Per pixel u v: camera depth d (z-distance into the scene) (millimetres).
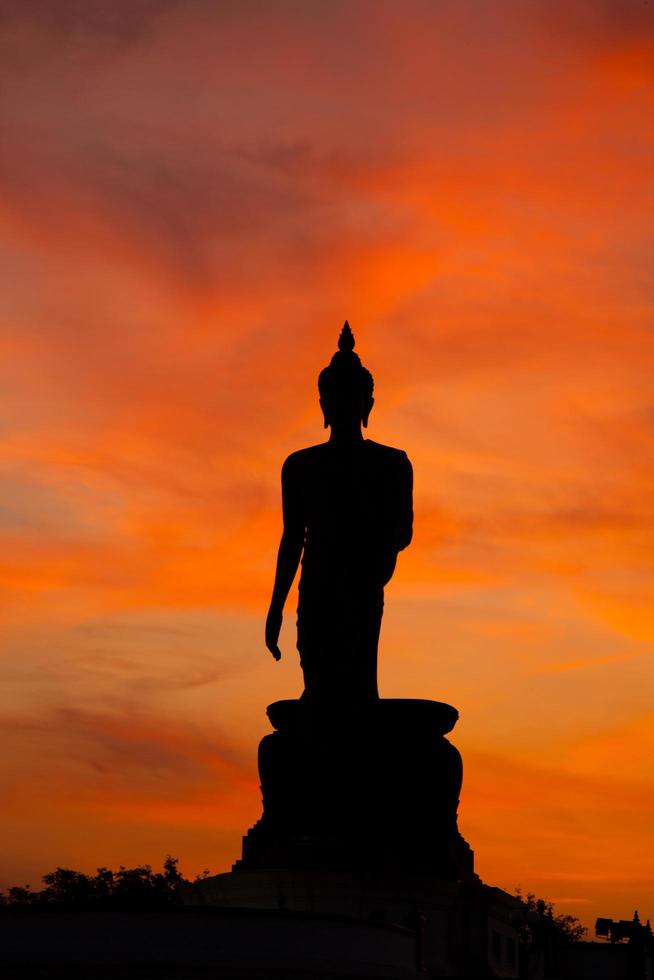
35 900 174500
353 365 99188
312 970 78500
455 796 94688
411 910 87000
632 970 117688
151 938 76812
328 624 95188
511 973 97688
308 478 97062
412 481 98375
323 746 93375
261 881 88500
